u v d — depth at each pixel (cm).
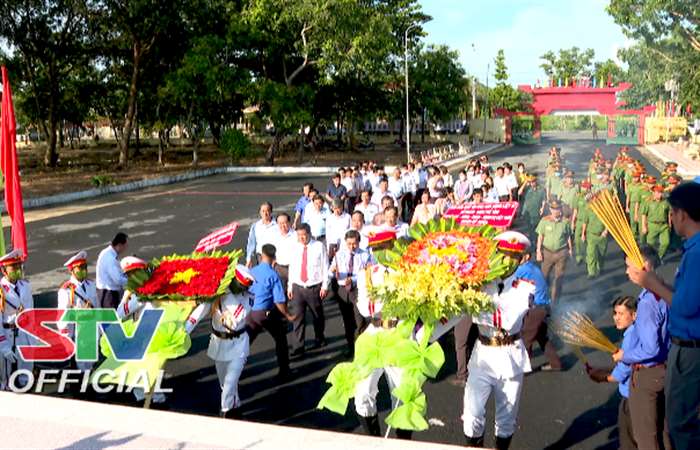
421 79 5525
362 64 3797
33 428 480
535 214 1521
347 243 841
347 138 6038
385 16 4156
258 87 3850
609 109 7044
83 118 5397
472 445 561
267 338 961
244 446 442
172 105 4175
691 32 3522
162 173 3634
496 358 541
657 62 3950
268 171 3947
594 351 851
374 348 504
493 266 507
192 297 594
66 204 2511
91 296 766
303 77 4434
